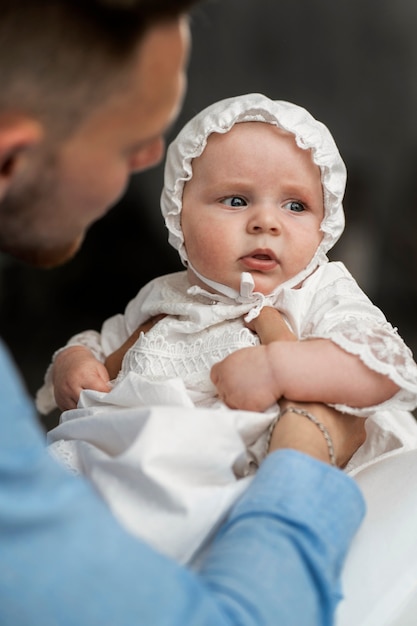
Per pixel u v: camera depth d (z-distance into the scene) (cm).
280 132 102
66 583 55
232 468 84
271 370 86
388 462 97
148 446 76
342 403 87
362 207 438
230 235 101
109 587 56
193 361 99
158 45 63
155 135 69
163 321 106
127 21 60
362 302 99
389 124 454
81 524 57
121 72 62
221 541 67
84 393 100
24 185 64
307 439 81
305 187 102
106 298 405
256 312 99
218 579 62
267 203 101
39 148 62
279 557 64
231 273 102
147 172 409
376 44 449
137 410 81
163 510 75
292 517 67
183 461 77
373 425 101
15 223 67
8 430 56
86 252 407
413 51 450
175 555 75
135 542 59
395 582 81
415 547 84
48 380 121
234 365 88
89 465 82
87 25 60
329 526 68
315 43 446
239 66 445
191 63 436
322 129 104
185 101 436
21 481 56
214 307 102
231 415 81
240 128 103
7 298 386
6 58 59
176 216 108
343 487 72
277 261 101
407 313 394
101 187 67
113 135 65
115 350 119
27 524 55
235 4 432
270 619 60
